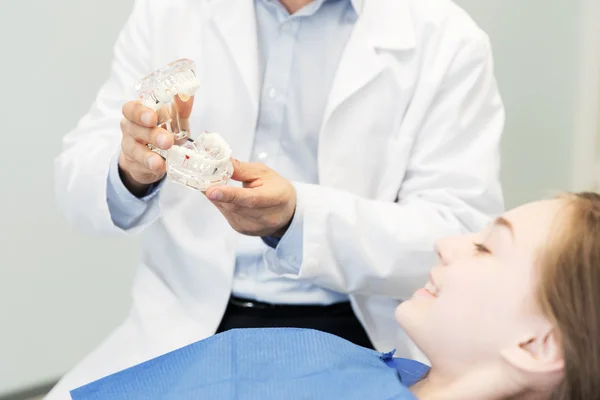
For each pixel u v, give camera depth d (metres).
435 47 1.06
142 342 1.02
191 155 0.78
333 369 0.75
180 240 1.05
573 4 1.60
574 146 1.67
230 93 1.07
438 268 0.81
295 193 0.93
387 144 1.07
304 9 1.06
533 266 0.73
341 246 0.96
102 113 1.09
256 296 1.04
